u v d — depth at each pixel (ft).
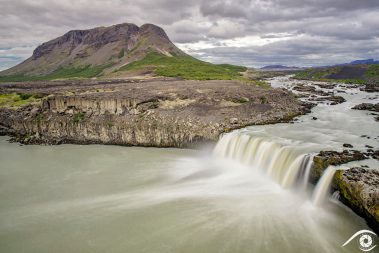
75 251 78.48
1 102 234.58
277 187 110.32
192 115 182.91
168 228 86.33
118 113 188.55
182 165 141.49
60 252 78.38
